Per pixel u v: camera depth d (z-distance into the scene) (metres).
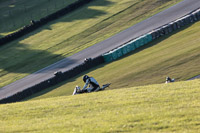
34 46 185.88
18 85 138.12
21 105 46.31
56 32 199.38
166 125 30.52
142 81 99.31
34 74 149.00
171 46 129.62
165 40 142.75
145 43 145.50
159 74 101.38
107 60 136.38
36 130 32.47
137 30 174.00
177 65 104.44
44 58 167.25
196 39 127.69
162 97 40.97
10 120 38.38
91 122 32.97
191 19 157.38
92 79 54.69
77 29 197.25
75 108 40.03
